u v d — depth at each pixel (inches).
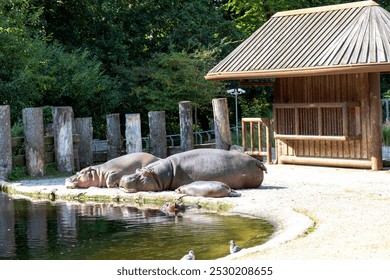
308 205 595.8
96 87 1229.1
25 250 502.0
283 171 843.4
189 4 1441.9
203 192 665.6
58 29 1382.9
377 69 757.9
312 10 922.1
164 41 1427.2
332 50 818.8
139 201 690.8
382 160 837.8
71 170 888.9
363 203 595.5
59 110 885.2
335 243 454.6
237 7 1610.5
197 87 1302.9
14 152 889.5
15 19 1159.0
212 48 1396.4
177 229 551.8
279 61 850.1
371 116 824.9
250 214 597.6
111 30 1402.6
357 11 874.1
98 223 588.4
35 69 1139.3
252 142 943.7
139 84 1344.7
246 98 1595.7
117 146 956.6
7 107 849.5
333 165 863.7
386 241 454.3
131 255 477.1
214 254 471.8
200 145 999.6
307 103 863.1
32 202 711.1
